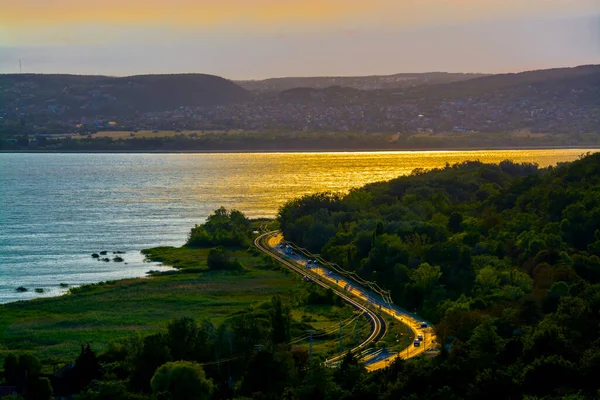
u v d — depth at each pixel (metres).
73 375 187.38
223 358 197.38
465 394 152.50
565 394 145.12
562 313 190.25
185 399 169.88
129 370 192.00
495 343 176.12
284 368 175.88
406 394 154.62
